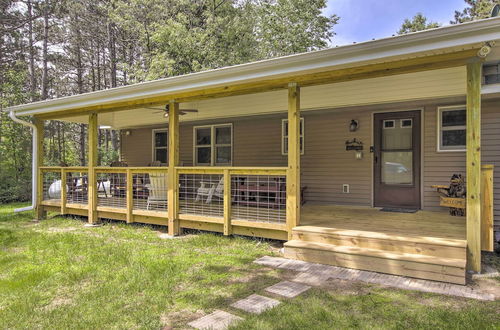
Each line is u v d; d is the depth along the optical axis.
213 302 3.02
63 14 16.20
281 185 7.02
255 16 19.33
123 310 2.88
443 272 3.44
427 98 5.95
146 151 10.14
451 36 3.20
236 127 8.38
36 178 7.93
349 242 4.20
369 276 3.67
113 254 4.60
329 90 5.59
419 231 4.29
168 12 16.84
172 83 5.33
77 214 7.40
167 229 6.32
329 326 2.53
